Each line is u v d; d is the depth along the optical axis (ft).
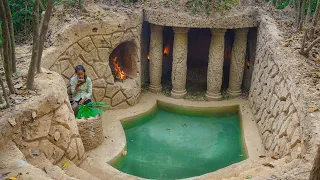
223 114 30.09
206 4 28.19
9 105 14.25
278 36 23.63
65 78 23.95
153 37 30.45
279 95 19.52
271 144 19.42
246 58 32.53
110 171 19.76
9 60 14.84
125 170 22.22
